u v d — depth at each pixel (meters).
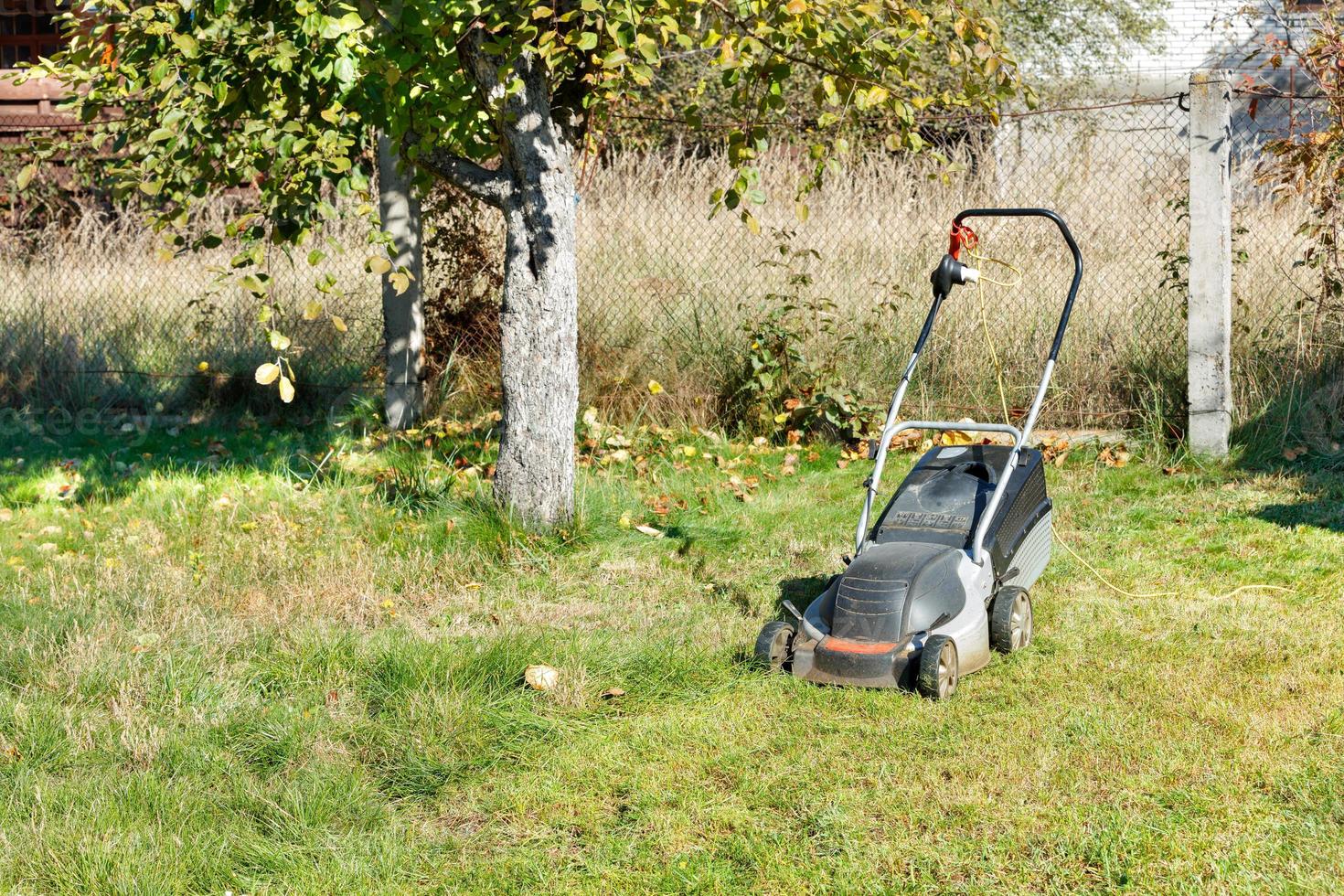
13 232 11.61
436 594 6.03
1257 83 8.89
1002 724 4.30
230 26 5.48
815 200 10.31
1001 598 4.97
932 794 3.85
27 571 6.32
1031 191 9.98
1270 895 3.22
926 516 5.17
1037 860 3.46
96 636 5.29
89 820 3.76
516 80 5.69
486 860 3.61
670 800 3.91
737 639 5.25
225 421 10.22
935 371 9.16
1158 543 6.42
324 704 4.72
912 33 5.91
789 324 9.20
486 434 8.77
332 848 3.65
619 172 10.84
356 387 10.20
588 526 6.89
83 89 8.48
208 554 6.52
